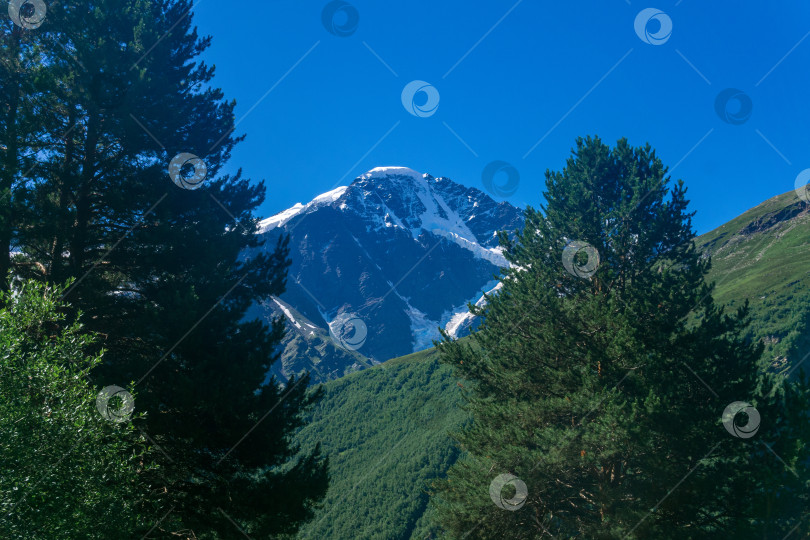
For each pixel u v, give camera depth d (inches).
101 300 582.2
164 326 557.6
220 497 545.3
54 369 376.5
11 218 572.4
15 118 608.4
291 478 590.9
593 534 696.4
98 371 528.7
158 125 698.8
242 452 572.7
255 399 580.1
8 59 645.9
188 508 553.9
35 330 430.3
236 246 698.2
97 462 378.9
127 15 719.7
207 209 719.7
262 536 561.6
